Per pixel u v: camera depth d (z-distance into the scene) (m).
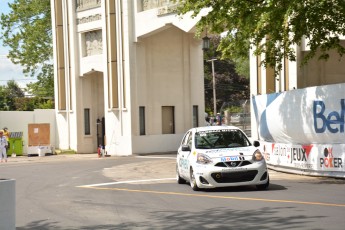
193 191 16.67
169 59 39.47
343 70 28.48
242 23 18.91
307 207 12.55
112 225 11.51
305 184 17.39
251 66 29.34
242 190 16.34
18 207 14.80
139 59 37.97
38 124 41.91
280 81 28.12
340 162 18.50
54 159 36.75
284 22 16.86
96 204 14.83
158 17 36.16
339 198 13.89
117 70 38.34
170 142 39.34
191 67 40.44
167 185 18.97
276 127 22.05
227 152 16.25
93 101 43.38
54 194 17.56
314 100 19.41
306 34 19.28
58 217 12.91
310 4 17.55
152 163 29.83
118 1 38.12
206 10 32.53
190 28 34.25
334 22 18.64
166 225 11.17
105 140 39.75
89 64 41.75
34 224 12.09
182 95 40.06
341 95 18.27
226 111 37.78
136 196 16.17
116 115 38.56
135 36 37.59
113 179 22.16
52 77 52.53
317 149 19.55
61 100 43.44
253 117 26.64
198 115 40.81
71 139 43.16
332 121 18.67
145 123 38.31
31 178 23.47
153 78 38.84
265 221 11.01
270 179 19.45
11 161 35.66
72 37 42.56
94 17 41.12
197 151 16.75
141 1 37.66
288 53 20.91
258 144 17.03
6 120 43.75
